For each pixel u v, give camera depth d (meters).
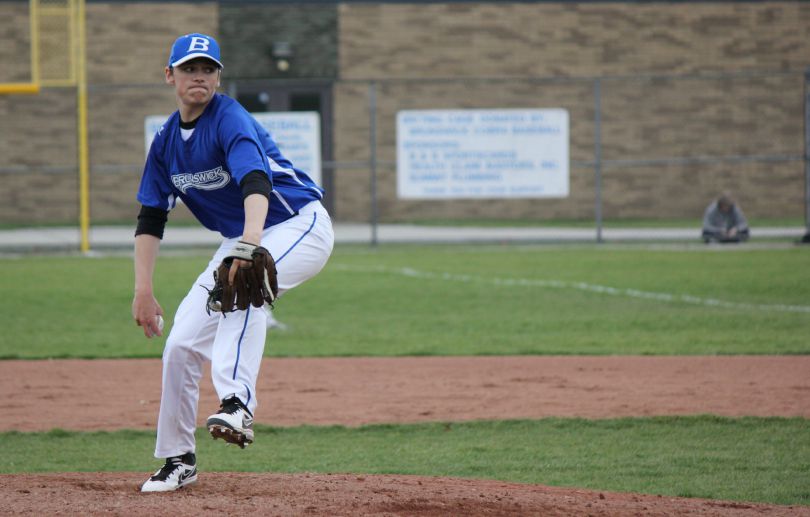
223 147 17.36
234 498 17.64
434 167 73.69
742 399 31.98
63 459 25.38
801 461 24.59
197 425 29.44
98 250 76.56
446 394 33.38
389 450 26.30
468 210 97.50
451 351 41.44
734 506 18.42
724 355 39.97
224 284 16.58
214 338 18.23
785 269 63.31
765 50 97.88
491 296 55.75
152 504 17.08
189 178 17.97
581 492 19.48
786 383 34.34
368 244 78.19
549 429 28.44
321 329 47.12
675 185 97.06
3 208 94.81
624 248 75.62
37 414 30.84
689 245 76.69
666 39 97.81
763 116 97.62
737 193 97.44
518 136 73.88
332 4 98.12
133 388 34.72
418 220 97.50
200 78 17.19
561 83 97.56
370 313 51.34
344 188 97.94
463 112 73.50
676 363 38.31
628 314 50.38
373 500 17.56
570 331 46.19
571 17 97.75
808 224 75.88
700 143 97.50
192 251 75.38
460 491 18.80
